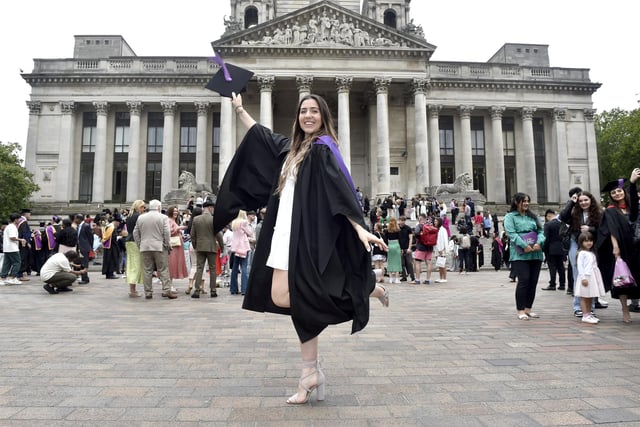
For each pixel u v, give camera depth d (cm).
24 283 1883
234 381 532
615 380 539
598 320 947
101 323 934
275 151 494
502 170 5712
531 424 405
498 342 756
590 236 986
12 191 4831
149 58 5688
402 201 3803
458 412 434
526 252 1006
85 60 5659
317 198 432
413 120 5494
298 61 4900
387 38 4988
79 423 403
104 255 2095
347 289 423
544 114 6053
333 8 4944
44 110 5619
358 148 5734
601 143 6781
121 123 5819
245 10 6212
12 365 602
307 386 454
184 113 5847
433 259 3120
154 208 1383
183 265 1602
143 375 556
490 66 5850
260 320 977
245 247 1521
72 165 5606
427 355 664
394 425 401
